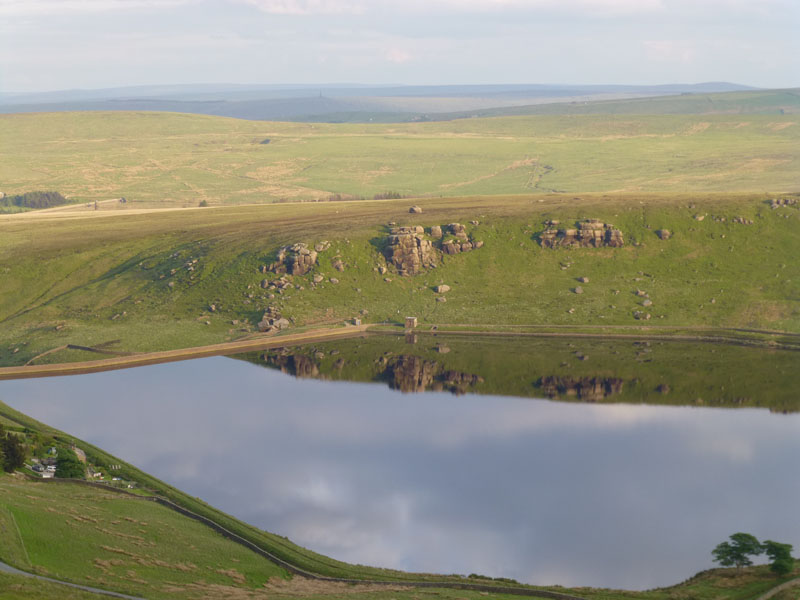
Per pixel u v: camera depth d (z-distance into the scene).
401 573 101.94
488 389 186.38
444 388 187.25
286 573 97.56
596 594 95.19
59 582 78.88
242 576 92.50
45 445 132.12
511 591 96.00
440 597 90.06
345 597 87.25
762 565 103.19
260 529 113.94
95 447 142.50
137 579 84.25
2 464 114.88
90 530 94.38
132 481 124.88
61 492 108.88
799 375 192.00
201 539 102.12
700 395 179.50
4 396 178.88
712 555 109.31
